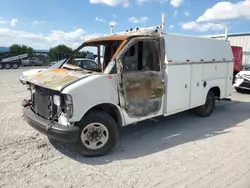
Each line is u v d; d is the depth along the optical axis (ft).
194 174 12.00
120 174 12.04
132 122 15.46
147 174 12.03
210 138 17.24
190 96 19.66
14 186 10.91
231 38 75.41
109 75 13.97
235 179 11.52
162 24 16.84
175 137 17.49
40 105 14.76
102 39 16.87
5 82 48.93
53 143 15.85
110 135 14.24
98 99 13.56
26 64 117.60
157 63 16.47
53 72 15.75
